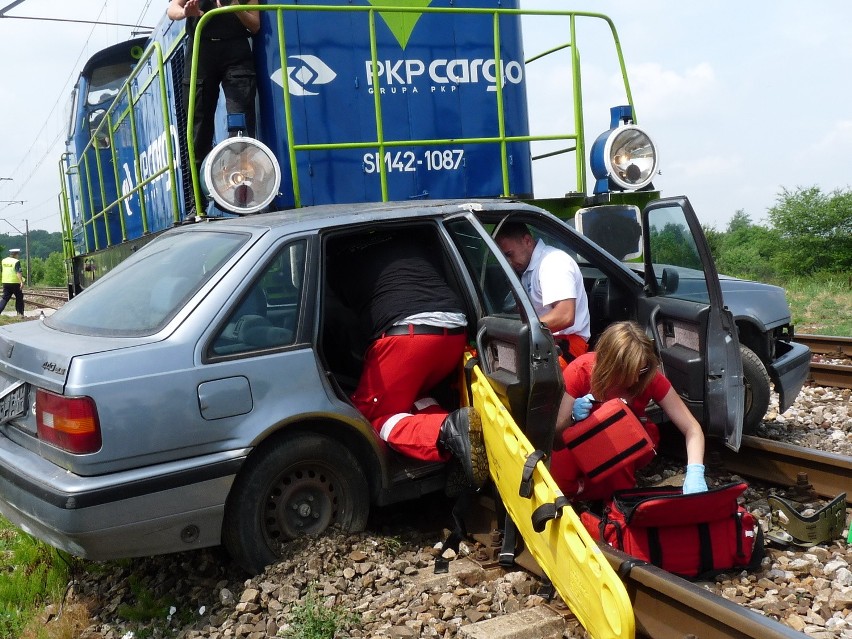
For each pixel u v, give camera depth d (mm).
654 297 5164
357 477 4207
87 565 4562
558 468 4203
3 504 4074
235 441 3826
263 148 5480
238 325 3943
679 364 4836
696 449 4172
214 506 3777
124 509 3588
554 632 3426
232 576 4137
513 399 3803
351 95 6934
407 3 7094
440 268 4645
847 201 25109
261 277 4047
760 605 3533
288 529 4047
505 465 3811
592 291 5598
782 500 4234
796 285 18188
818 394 7566
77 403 3566
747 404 5777
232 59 6430
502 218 4812
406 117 7125
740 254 27656
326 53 6844
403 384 4324
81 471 3580
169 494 3670
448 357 4363
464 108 7336
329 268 4789
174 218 6691
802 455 4895
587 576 3117
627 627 2828
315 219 4301
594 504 4281
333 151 6879
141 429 3637
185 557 4430
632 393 4246
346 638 3469
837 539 4188
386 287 4387
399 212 4492
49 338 4141
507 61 7477
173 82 7430
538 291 4906
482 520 4438
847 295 15219
